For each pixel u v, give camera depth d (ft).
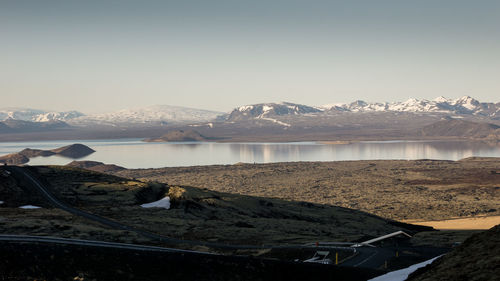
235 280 232.32
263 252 362.33
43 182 643.45
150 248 274.57
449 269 164.25
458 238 495.82
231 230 473.26
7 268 197.47
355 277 266.98
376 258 361.10
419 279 167.12
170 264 234.58
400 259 359.25
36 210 468.34
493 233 182.50
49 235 308.60
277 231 516.73
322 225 638.53
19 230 314.96
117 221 449.06
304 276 252.01
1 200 519.19
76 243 250.57
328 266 276.82
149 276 219.41
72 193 604.08
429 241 473.67
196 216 572.10
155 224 454.81
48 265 207.72
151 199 651.25
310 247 388.98
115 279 209.67
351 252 382.22
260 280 237.45
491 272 147.74
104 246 256.32
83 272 208.64
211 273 233.76
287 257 352.08
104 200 590.96
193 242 381.60
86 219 441.27
